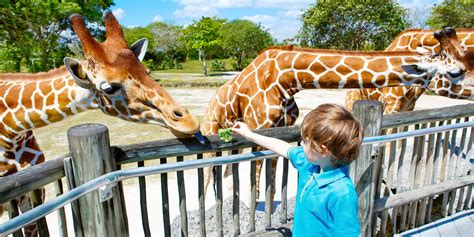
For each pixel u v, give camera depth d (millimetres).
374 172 2508
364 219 2545
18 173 1456
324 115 1351
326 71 3002
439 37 2965
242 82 3346
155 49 35719
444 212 3254
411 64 2893
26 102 2402
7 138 2535
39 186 1521
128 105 2176
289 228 2480
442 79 2969
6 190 1355
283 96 3201
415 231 3029
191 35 26391
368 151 2346
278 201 3951
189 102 11961
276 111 3160
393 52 3062
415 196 2826
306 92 13930
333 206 1389
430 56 3072
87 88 2186
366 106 2246
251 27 29812
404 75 2947
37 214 1215
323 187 1425
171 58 36156
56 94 2371
